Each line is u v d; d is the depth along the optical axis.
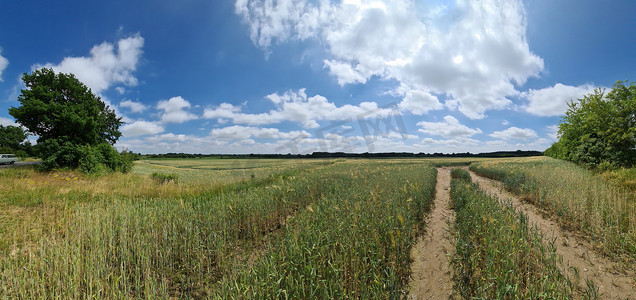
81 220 7.64
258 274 4.34
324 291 4.00
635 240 6.46
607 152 21.16
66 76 24.30
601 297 4.56
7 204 10.24
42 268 4.94
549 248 5.44
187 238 6.78
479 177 25.88
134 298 4.68
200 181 20.97
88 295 4.30
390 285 4.24
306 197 11.09
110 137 33.00
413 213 8.34
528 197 11.96
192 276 5.45
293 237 5.51
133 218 7.92
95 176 21.73
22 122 22.00
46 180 17.42
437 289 4.94
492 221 5.94
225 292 4.02
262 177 19.17
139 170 37.22
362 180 14.61
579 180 12.64
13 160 32.53
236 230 7.32
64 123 22.64
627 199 9.86
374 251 5.29
